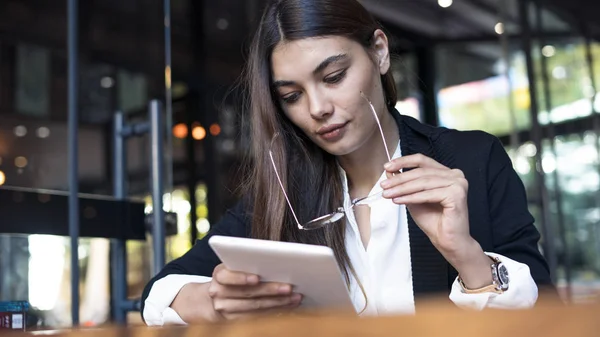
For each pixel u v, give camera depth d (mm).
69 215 2119
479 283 825
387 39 1130
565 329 166
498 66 5742
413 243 1056
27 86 2479
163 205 2297
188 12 4004
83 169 2363
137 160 2387
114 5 2773
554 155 5574
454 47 5605
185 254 1225
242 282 760
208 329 271
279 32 1033
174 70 4043
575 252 5391
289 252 703
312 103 1021
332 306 786
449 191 833
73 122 2494
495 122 5691
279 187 1125
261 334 240
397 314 209
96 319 2041
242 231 1215
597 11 5457
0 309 972
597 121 5473
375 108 1065
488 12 5566
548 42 5676
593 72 5516
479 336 172
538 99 5668
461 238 825
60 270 2031
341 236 1091
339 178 1148
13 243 1979
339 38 1015
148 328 308
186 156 4109
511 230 1041
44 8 2576
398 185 851
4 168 2264
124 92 2695
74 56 2611
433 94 4867
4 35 2465
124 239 2199
